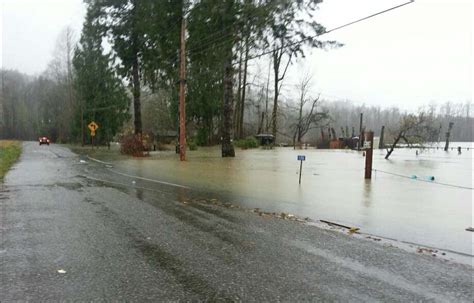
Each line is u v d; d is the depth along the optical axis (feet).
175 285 12.87
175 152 97.96
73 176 45.70
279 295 12.16
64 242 17.74
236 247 17.22
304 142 164.04
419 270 14.53
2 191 33.53
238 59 77.05
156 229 20.33
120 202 28.35
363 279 13.57
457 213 24.79
